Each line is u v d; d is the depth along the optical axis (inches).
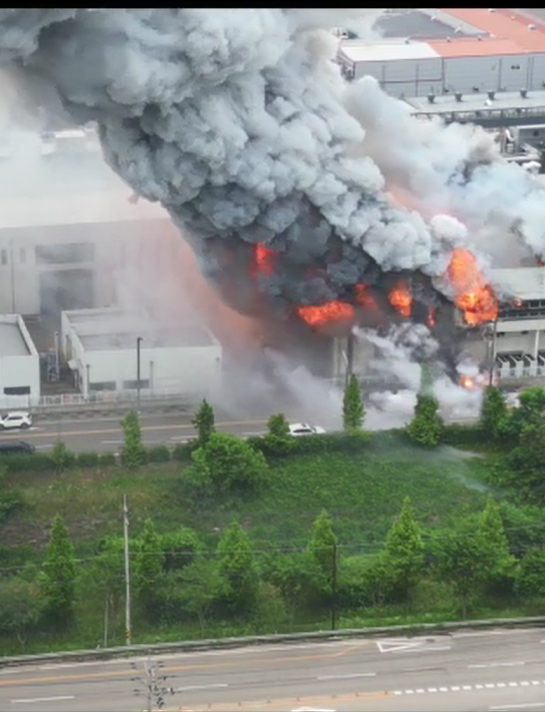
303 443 5452.8
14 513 5049.2
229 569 4537.4
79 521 5017.2
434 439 5516.7
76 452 5447.8
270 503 5137.8
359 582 4616.1
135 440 5354.3
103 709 4148.6
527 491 5182.1
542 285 6082.7
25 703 4168.3
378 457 5438.0
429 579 4682.6
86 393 5816.9
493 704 4190.5
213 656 4379.9
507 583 4628.4
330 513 5078.7
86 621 4507.9
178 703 4170.8
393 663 4357.8
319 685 4256.9
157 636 4446.4
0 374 5772.6
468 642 4453.7
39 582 4503.0
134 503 5108.3
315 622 4527.6
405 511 4623.5
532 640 4468.5
